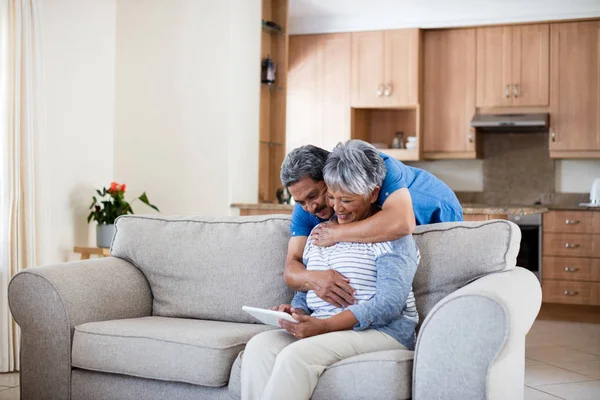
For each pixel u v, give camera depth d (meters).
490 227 2.46
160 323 2.71
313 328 2.13
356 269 2.26
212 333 2.48
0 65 3.88
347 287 2.25
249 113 5.04
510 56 6.74
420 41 6.91
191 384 2.45
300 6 6.65
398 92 6.90
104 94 4.89
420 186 2.71
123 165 5.01
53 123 4.39
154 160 4.98
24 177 3.97
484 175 7.20
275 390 2.00
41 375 2.68
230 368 2.39
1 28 3.88
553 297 6.27
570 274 6.22
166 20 4.96
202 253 2.94
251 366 2.16
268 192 5.54
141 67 5.00
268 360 2.15
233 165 4.87
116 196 4.41
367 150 2.24
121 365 2.52
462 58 6.88
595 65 6.52
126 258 3.08
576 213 6.20
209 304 2.88
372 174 2.21
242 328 2.63
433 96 6.98
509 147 7.11
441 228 2.53
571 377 3.85
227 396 2.39
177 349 2.44
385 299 2.16
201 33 4.89
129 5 5.00
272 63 5.32
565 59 6.59
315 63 7.16
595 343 4.88
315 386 2.08
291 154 2.36
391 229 2.21
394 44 6.91
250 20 5.02
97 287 2.80
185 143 4.92
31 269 2.71
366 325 2.16
